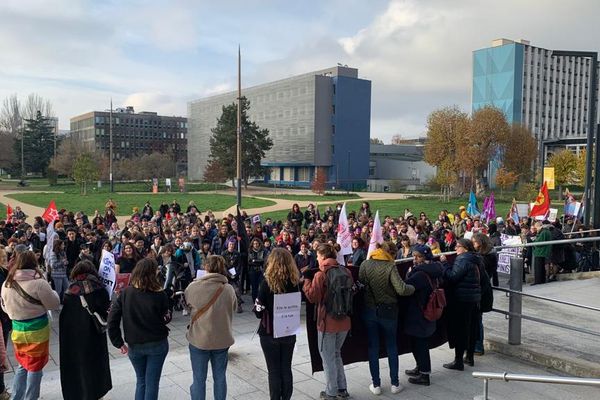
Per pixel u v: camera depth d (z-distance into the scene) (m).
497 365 6.94
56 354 9.02
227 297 5.30
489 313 9.42
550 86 106.31
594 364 6.40
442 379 6.47
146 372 5.16
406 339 6.73
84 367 5.48
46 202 52.75
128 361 7.93
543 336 7.83
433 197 63.84
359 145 98.75
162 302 5.12
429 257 6.40
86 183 70.62
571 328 6.58
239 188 26.84
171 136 161.00
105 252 8.47
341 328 5.67
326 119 96.69
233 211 43.22
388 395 5.99
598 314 9.19
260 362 7.30
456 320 6.64
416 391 6.11
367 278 6.01
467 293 6.54
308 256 12.48
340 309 5.55
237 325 10.90
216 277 5.27
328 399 5.73
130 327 5.05
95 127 148.12
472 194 23.77
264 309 5.39
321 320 5.65
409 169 108.31
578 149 62.84
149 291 5.09
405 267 7.09
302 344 8.15
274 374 5.41
